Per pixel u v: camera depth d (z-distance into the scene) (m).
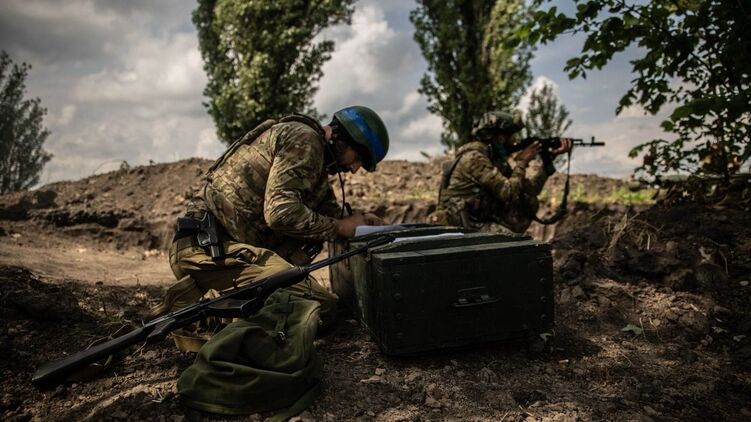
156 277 4.79
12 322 2.71
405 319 2.40
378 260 2.40
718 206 4.00
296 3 9.20
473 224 4.33
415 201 7.31
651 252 3.61
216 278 2.62
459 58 9.73
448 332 2.47
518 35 3.59
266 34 9.14
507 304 2.55
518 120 4.46
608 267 3.66
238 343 2.07
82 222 7.06
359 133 2.71
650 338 2.91
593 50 3.45
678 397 2.31
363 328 2.82
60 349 2.61
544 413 2.14
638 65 3.64
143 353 2.60
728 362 2.63
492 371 2.48
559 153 4.51
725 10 3.12
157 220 7.20
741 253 3.46
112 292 3.52
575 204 6.36
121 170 9.29
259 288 2.26
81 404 2.13
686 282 3.34
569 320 3.12
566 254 3.91
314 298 2.72
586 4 3.25
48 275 4.07
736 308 3.08
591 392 2.35
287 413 2.02
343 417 2.06
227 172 2.68
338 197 7.80
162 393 2.17
